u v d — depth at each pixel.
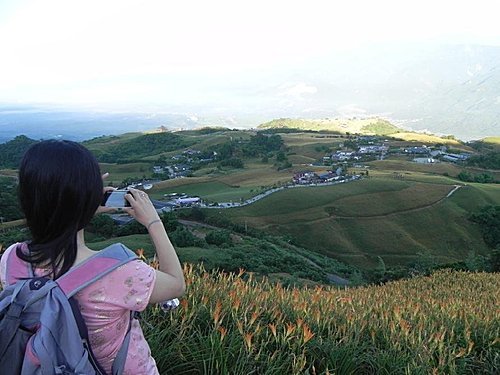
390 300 8.95
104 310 1.74
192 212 68.81
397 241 66.81
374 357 4.86
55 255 1.73
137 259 1.86
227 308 4.62
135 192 2.07
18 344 1.65
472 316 7.38
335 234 67.50
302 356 3.98
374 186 80.50
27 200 1.75
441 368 4.87
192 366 3.67
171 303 2.82
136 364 1.89
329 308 6.03
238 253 39.88
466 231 69.00
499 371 5.59
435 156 145.00
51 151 1.77
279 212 72.00
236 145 159.12
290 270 37.88
